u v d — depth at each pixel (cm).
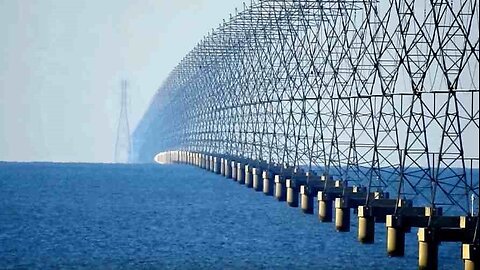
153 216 12288
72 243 9262
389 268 7375
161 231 10375
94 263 7831
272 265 7681
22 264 7806
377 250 8369
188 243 9194
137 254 8400
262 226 10612
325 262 7781
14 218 12062
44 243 9281
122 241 9400
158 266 7631
